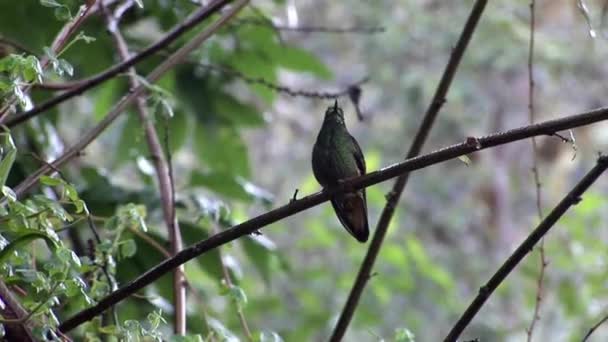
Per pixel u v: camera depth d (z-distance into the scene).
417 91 25.80
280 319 16.38
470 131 26.28
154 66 10.14
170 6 10.12
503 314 20.47
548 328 17.80
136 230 6.58
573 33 25.38
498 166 28.08
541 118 26.83
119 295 5.53
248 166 10.69
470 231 27.36
